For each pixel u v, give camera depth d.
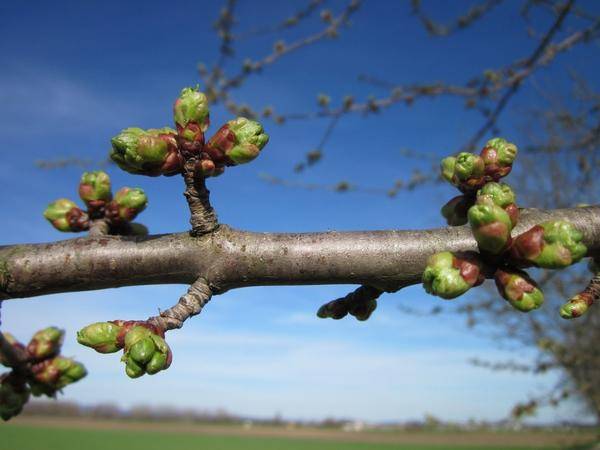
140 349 0.07
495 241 0.07
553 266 0.07
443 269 0.07
